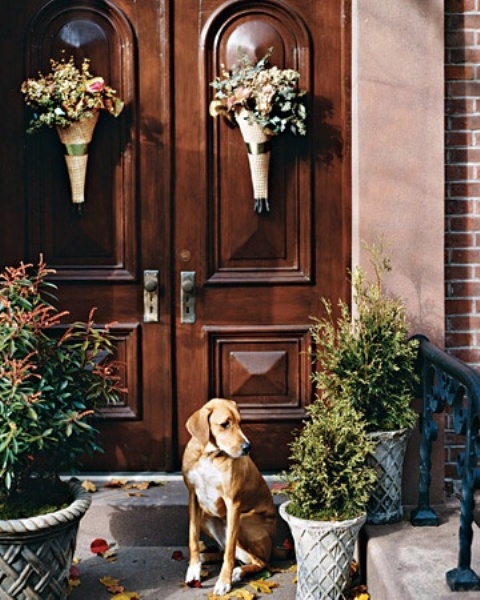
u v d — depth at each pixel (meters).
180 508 5.06
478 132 5.12
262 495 4.83
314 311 5.37
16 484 4.43
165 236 5.34
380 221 5.01
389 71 4.96
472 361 5.17
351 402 4.65
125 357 5.38
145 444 5.39
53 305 5.36
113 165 5.34
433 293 5.03
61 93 5.15
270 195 5.34
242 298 5.36
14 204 5.34
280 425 5.38
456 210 5.14
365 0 4.95
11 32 5.28
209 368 5.37
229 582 4.58
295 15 5.27
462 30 5.10
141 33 5.29
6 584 4.19
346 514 4.36
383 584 4.20
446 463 5.18
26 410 4.23
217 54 5.29
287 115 5.23
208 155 5.31
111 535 5.09
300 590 4.42
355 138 5.07
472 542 4.43
